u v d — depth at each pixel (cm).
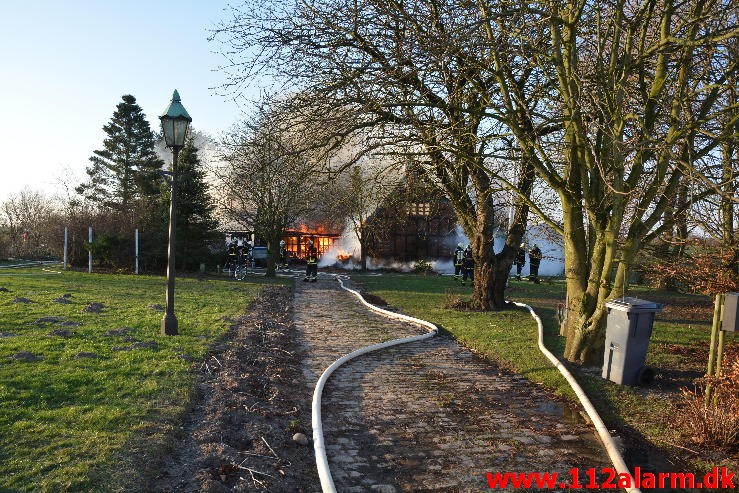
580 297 885
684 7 930
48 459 432
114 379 659
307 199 2522
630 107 925
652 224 796
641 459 514
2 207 4641
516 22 789
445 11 775
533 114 838
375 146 987
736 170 827
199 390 649
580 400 671
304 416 617
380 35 838
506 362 898
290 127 988
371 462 502
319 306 1622
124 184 4556
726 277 678
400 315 1401
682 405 650
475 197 1529
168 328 966
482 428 597
